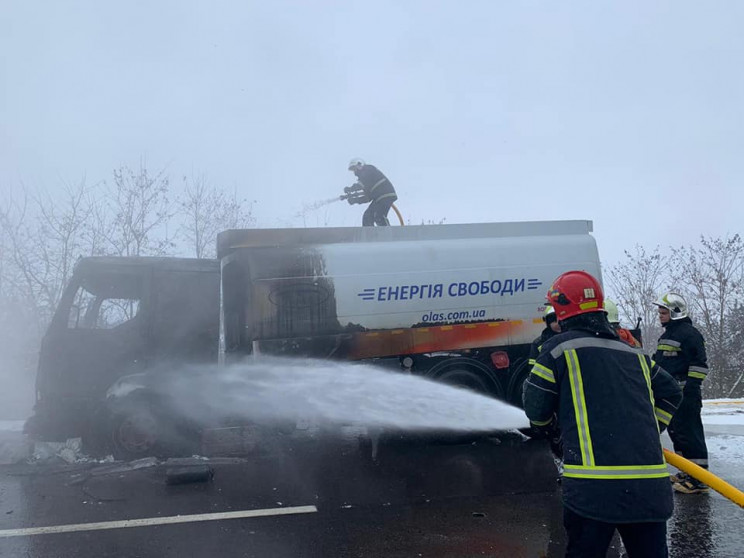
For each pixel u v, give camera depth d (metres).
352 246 7.89
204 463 6.61
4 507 5.41
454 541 4.58
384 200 10.13
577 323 3.17
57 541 4.63
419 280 7.96
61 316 7.09
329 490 5.91
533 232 8.53
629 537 2.96
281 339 7.54
